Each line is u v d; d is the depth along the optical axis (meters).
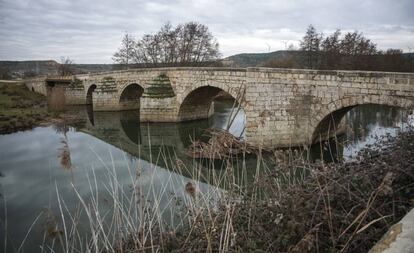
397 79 15.82
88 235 9.55
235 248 5.08
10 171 18.55
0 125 32.50
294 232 4.95
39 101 52.81
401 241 2.93
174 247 6.15
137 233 6.20
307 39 52.28
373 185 5.71
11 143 25.89
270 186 6.72
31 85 62.72
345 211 5.05
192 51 60.72
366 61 49.66
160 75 33.59
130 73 39.69
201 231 5.95
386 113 32.38
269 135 20.83
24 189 15.38
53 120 36.03
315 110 19.50
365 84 17.09
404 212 4.99
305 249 4.28
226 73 26.42
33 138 27.64
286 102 20.47
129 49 66.44
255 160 16.73
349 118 29.27
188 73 30.58
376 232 4.52
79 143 25.81
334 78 18.38
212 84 28.00
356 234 4.45
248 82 21.91
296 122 20.31
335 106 18.55
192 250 5.57
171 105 32.69
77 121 36.81
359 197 5.07
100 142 26.41
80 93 50.16
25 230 11.30
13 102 48.47
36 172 18.08
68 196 13.61
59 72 83.12
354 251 4.51
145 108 33.53
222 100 53.97
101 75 45.78
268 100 21.08
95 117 39.41
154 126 32.56
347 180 5.66
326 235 4.97
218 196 6.68
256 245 5.15
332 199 5.31
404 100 15.63
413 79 15.25
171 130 31.02
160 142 26.94
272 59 62.91
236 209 6.09
